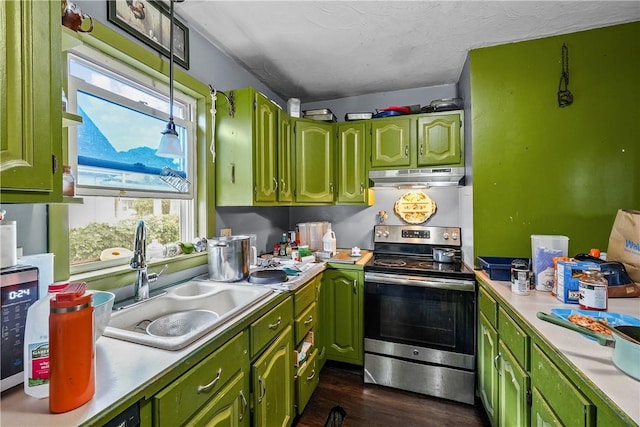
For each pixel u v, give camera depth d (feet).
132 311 3.85
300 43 6.26
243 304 4.02
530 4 4.93
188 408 2.80
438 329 6.40
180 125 5.63
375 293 6.91
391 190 9.03
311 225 8.57
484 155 6.24
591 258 4.71
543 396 3.28
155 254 4.99
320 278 7.10
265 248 8.56
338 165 8.44
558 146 5.80
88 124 4.01
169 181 5.34
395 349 6.70
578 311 3.78
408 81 8.28
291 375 5.26
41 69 2.25
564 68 5.74
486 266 5.80
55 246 3.40
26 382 2.13
